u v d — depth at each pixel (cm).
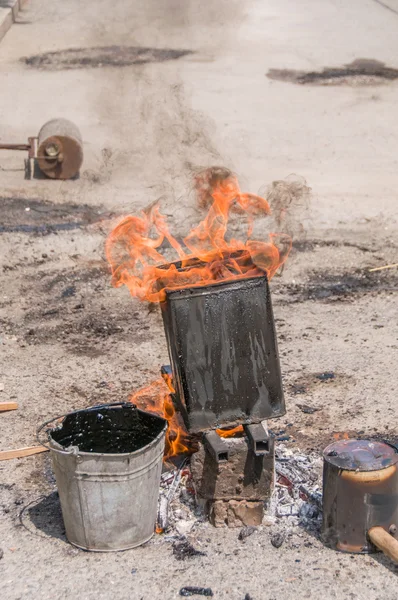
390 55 2025
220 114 1518
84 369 652
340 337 707
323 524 431
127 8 2770
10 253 901
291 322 741
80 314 764
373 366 649
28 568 418
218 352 432
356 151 1318
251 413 443
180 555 425
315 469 493
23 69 1889
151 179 1153
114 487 412
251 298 432
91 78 1803
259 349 438
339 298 796
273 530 445
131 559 423
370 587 399
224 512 446
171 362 454
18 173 1189
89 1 2903
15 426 563
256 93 1680
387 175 1199
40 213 1024
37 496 484
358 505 414
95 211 1030
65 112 1522
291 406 587
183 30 2383
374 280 838
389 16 2589
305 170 1213
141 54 2047
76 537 429
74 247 918
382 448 437
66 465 409
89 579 408
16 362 667
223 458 430
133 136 1366
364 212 1036
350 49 2100
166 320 439
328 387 615
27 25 2419
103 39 2231
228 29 2378
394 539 410
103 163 1224
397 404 585
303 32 2338
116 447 462
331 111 1552
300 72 1861
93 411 452
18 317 757
